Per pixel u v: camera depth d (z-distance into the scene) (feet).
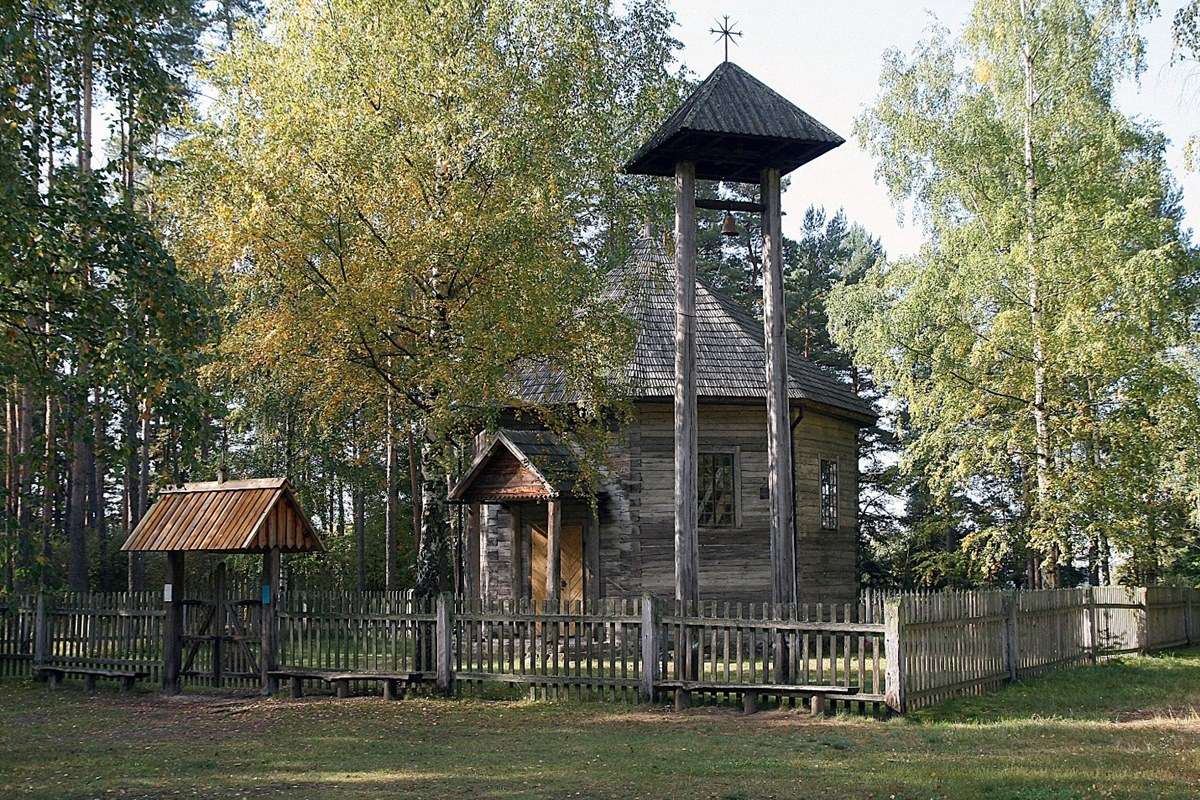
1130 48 79.77
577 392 72.18
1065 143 84.53
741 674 52.85
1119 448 79.10
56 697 61.82
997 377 83.76
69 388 50.03
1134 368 77.51
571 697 56.24
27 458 49.65
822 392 90.38
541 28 75.31
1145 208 77.36
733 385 83.05
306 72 70.69
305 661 61.93
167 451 90.79
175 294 47.91
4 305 46.78
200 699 59.47
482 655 58.65
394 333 70.69
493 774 36.55
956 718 49.55
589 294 71.10
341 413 76.95
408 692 58.85
